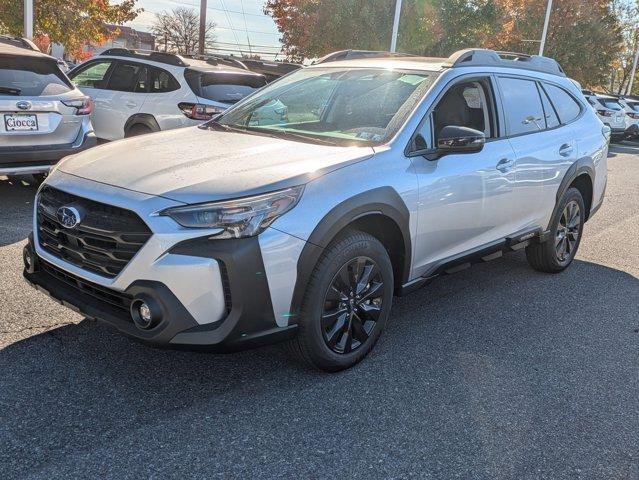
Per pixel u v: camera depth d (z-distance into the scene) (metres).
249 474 2.69
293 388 3.42
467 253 4.45
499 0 27.77
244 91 9.04
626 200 10.46
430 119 4.04
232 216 2.96
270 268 3.05
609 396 3.60
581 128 5.77
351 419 3.16
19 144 6.31
